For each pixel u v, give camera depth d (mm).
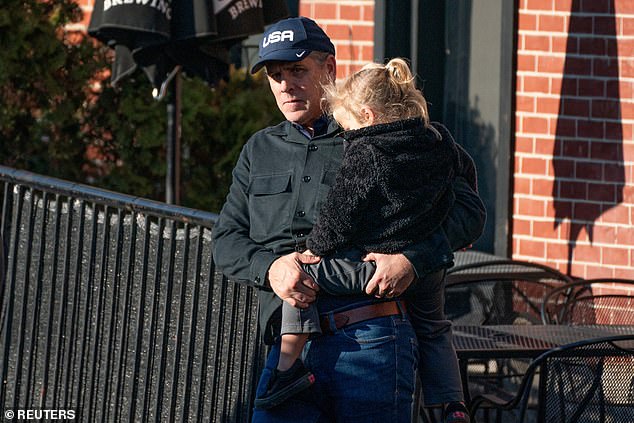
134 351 13914
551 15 22703
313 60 10906
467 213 10734
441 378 10906
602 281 18891
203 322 13016
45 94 25609
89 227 14633
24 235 15586
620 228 22047
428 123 10609
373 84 10422
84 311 14656
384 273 10203
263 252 10844
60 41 25531
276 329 10945
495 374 18703
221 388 12859
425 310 10930
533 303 20016
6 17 24719
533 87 22953
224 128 25812
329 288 10336
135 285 13961
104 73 26078
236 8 20703
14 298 15695
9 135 25859
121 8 19781
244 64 27453
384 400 10359
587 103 22375
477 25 24719
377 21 24984
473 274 20172
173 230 13383
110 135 26078
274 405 10461
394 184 10203
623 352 13484
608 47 22141
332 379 10414
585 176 22422
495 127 24453
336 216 10242
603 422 13586
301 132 11070
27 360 15492
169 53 21188
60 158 26031
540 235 23000
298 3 25516
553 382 13547
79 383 14719
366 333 10359
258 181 11039
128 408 14000
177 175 22453
